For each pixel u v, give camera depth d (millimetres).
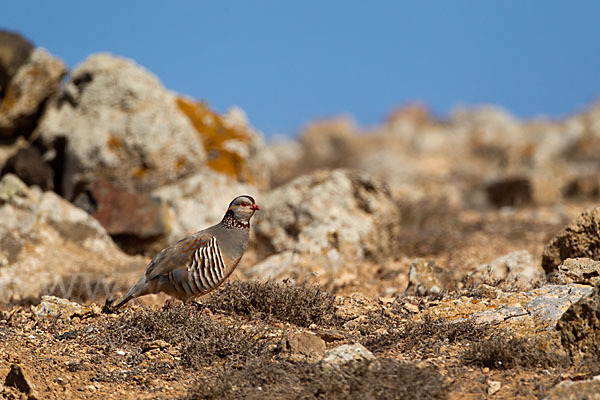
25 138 19484
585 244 11688
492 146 45531
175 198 17438
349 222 15914
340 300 11281
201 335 9492
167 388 8438
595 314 8336
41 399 8078
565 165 39094
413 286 11805
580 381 7555
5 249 13766
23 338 9789
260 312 10500
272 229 16734
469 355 8672
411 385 7637
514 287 11516
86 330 10062
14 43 19094
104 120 18328
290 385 8039
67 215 14977
